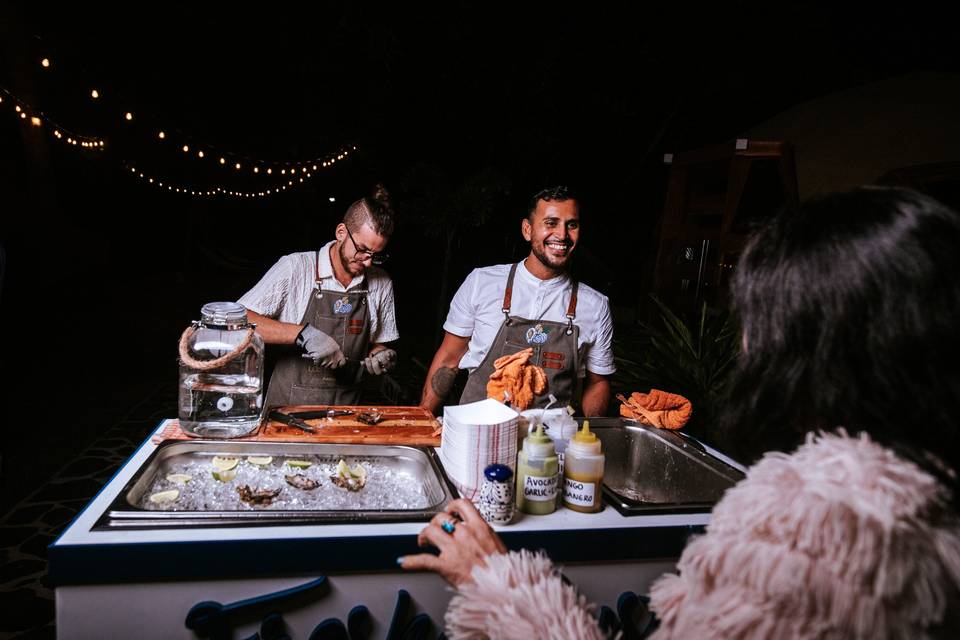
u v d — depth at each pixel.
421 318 11.59
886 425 0.67
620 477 2.26
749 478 0.72
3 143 12.93
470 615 0.93
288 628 1.36
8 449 4.59
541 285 2.62
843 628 0.60
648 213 11.68
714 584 0.68
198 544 1.29
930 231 0.67
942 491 0.64
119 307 11.23
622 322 8.98
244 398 1.97
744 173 5.88
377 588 1.41
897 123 5.94
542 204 2.52
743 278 0.80
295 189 16.02
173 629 1.31
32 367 7.00
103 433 5.07
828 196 0.77
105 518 1.38
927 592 0.60
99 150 13.52
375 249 2.54
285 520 1.42
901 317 0.65
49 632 2.57
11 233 11.01
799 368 0.72
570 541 1.48
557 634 0.84
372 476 1.84
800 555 0.62
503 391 2.09
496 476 1.47
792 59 10.74
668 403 2.31
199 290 13.75
